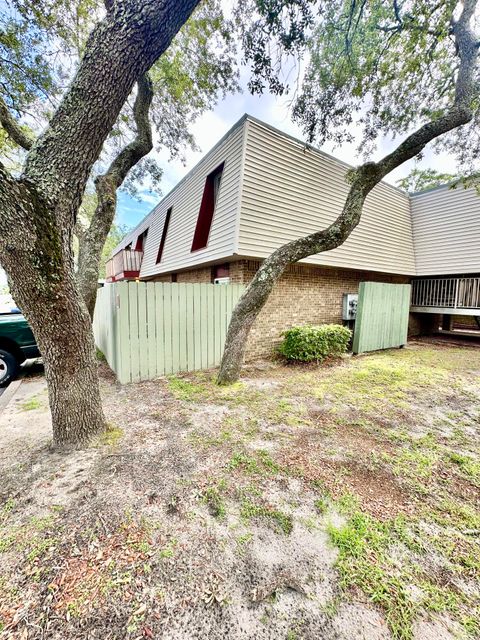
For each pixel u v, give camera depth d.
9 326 5.19
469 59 5.04
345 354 7.27
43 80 4.67
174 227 9.31
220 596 1.33
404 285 8.16
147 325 4.96
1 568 1.46
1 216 1.85
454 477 2.29
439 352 7.70
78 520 1.80
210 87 5.50
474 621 1.23
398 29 4.91
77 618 1.23
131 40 2.16
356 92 5.65
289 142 6.39
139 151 5.05
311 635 1.17
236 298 6.08
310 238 4.93
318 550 1.58
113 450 2.65
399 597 1.33
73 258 2.34
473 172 7.12
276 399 4.05
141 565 1.49
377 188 9.09
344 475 2.29
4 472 2.32
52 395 2.61
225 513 1.87
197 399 4.04
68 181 2.11
